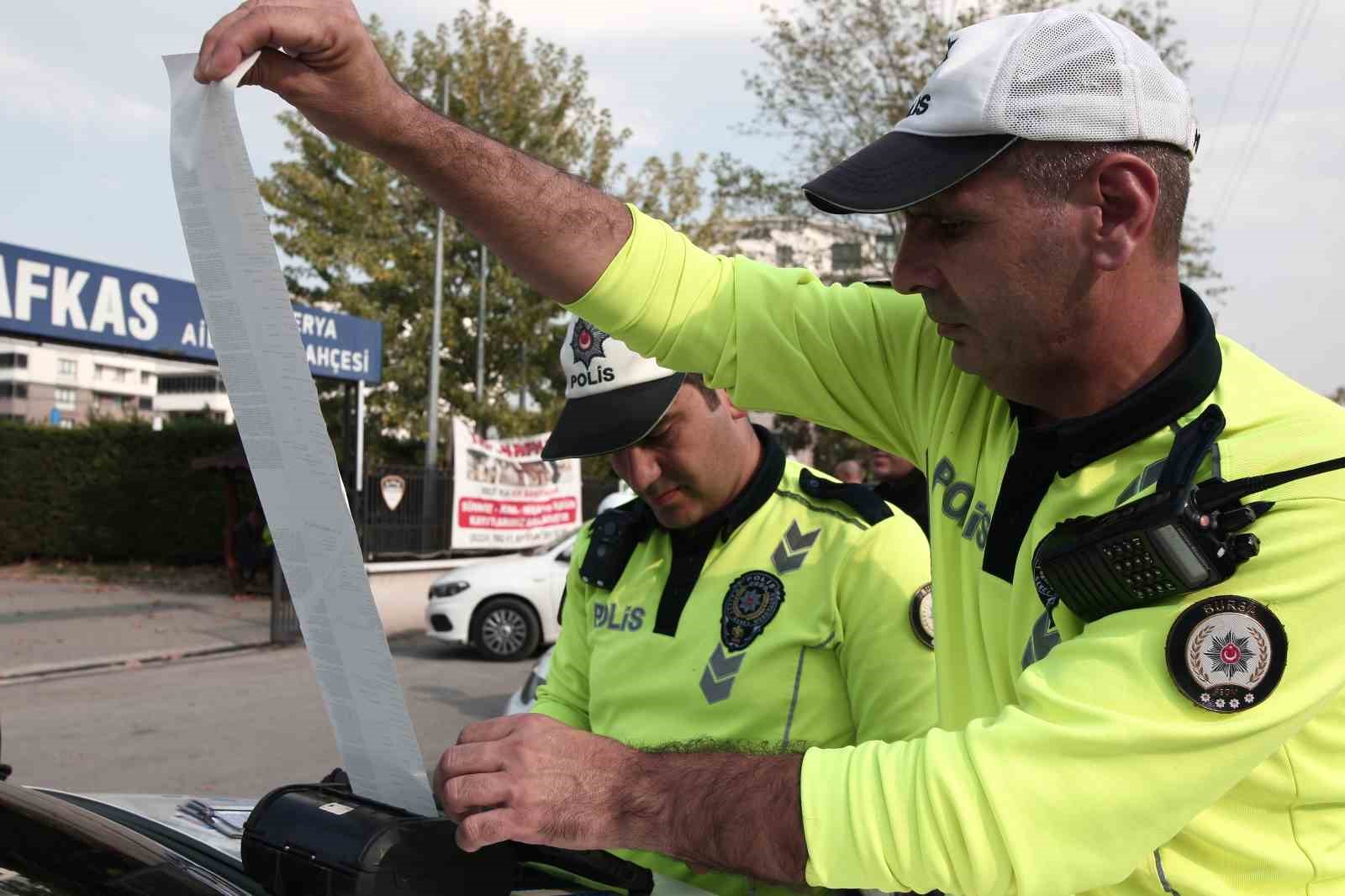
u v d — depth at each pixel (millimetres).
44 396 87562
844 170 1149
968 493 1325
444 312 19750
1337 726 1011
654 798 1080
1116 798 952
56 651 9984
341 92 1227
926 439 1450
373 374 12031
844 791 1019
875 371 1523
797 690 1700
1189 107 1119
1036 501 1178
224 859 1349
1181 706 953
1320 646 942
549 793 1079
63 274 8727
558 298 1504
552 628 9891
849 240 19562
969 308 1128
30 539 18781
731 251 20531
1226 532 957
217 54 1019
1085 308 1085
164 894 1152
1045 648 1135
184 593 15250
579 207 1438
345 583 1060
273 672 9188
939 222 1119
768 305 1530
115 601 14094
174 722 7184
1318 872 1027
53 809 1271
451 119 1348
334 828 1155
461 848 1128
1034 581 1141
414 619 12109
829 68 18969
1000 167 1067
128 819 1517
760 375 1552
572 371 1848
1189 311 1146
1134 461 1095
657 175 20422
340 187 20000
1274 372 1119
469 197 1364
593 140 21078
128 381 93188
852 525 1736
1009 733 985
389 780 1187
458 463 12688
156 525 18422
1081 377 1136
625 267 1468
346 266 19672
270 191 19891
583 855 1385
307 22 1131
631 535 1937
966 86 1082
